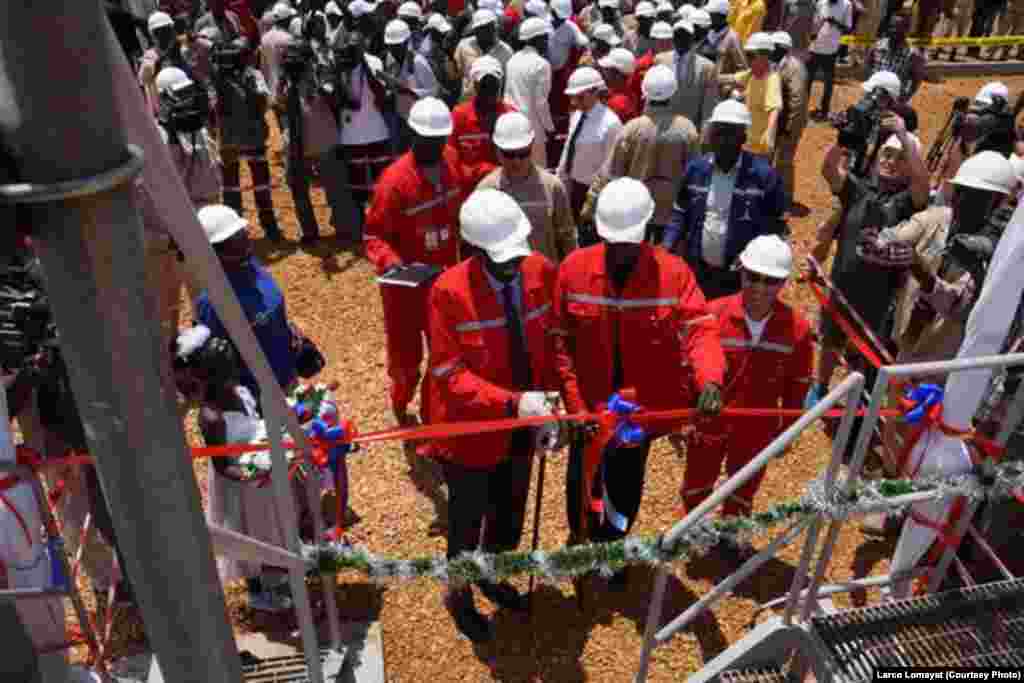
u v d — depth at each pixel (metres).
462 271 3.92
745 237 5.60
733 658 3.68
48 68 0.82
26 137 0.85
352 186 8.78
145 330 1.01
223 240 4.23
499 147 5.28
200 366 3.85
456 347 3.92
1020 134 7.92
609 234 3.85
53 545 2.66
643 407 4.27
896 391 4.95
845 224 5.73
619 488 4.49
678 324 4.10
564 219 5.63
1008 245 3.38
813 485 3.29
